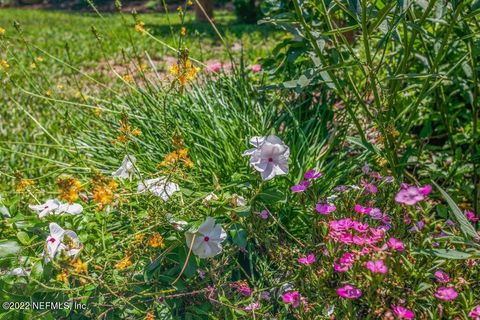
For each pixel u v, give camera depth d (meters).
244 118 1.26
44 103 2.27
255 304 0.86
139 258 0.91
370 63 1.05
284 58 1.43
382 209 0.96
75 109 1.66
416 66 1.54
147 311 0.86
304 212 0.96
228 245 0.96
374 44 1.75
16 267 0.88
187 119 1.26
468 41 1.19
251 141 0.96
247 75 1.60
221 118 1.22
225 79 1.41
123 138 0.94
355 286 0.78
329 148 1.20
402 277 0.80
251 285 0.97
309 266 0.82
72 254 0.84
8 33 5.14
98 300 0.87
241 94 1.38
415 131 1.60
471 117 1.48
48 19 7.13
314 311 0.82
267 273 0.93
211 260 0.92
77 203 1.00
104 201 0.83
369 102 1.56
